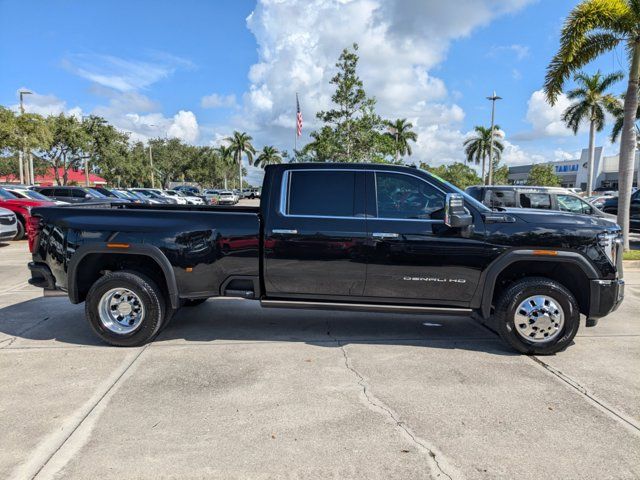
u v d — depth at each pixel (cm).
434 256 464
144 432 320
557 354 477
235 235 481
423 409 356
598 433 323
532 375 422
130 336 486
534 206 1088
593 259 456
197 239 482
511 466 285
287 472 277
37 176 6619
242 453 296
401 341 518
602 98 3170
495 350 490
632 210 1475
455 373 426
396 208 478
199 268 483
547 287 459
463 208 437
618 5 1009
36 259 512
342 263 473
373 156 2005
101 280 484
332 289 482
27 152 3172
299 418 341
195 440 311
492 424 335
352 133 1914
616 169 5753
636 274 931
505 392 387
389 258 468
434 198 475
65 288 506
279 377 414
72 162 4222
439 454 297
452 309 471
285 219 479
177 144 8250
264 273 484
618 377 420
